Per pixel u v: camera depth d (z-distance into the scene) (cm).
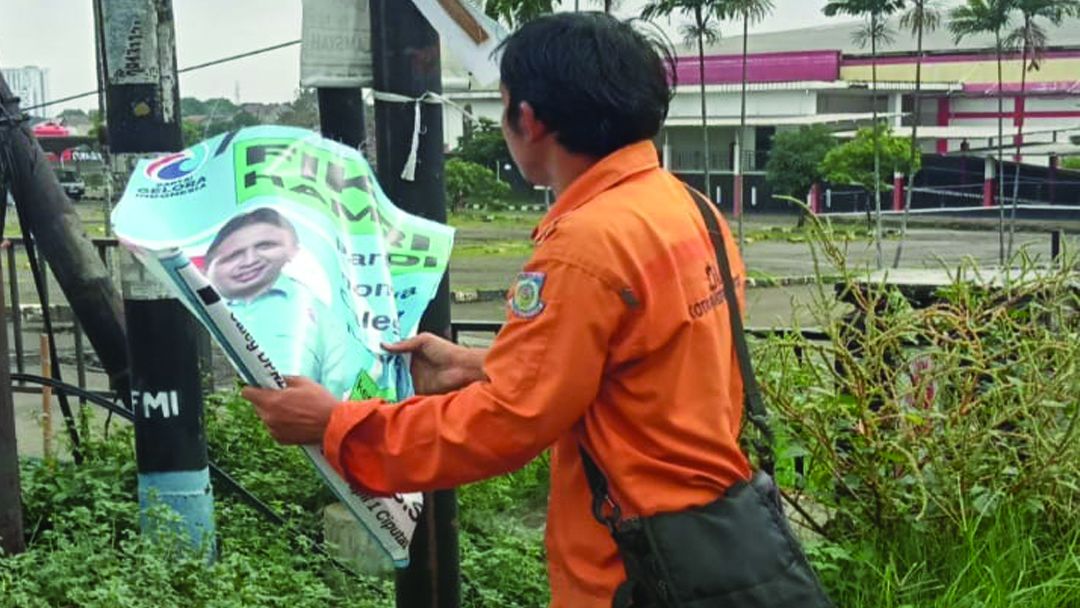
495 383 237
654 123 249
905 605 440
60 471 578
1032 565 469
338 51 381
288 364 254
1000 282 611
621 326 237
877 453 487
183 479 496
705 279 249
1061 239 629
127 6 476
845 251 569
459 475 240
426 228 312
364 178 303
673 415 242
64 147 2930
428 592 363
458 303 2281
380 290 290
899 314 509
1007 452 504
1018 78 6512
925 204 5878
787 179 5344
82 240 593
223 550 513
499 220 5044
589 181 246
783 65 6250
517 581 509
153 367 490
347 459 248
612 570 249
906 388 493
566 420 236
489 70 354
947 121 6725
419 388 294
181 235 272
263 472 620
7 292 1683
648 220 240
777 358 504
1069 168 5788
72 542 495
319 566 514
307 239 276
